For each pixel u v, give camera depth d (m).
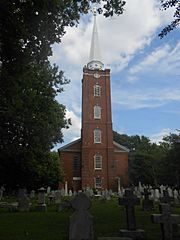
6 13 14.22
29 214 17.17
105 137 60.78
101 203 28.00
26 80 19.48
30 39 15.80
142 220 13.93
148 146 67.81
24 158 35.53
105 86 63.97
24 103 24.41
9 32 14.86
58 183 49.91
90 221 7.54
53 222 13.50
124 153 61.53
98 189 55.56
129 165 62.09
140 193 32.72
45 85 26.88
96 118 61.75
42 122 29.16
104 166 59.00
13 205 20.59
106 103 63.00
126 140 85.81
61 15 16.67
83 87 63.16
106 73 64.62
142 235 9.56
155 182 53.69
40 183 45.16
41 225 12.59
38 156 36.53
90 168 58.41
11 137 28.95
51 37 16.23
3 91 18.05
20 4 14.48
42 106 28.38
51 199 26.27
